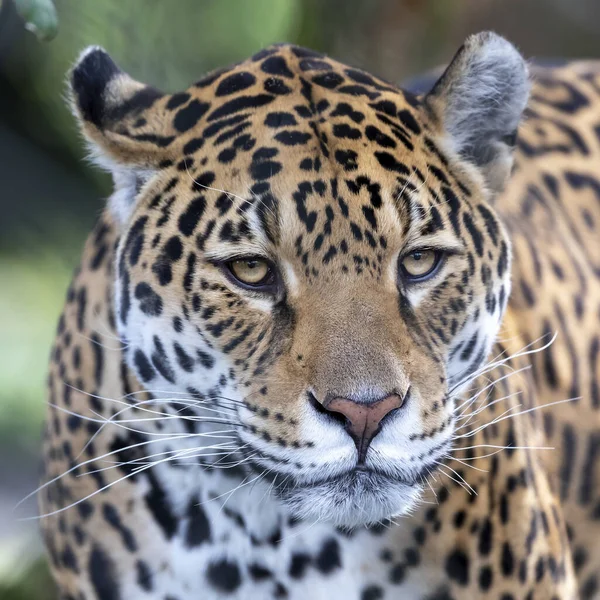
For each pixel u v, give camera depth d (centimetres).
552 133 1125
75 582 912
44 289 1997
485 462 882
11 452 1727
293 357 760
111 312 887
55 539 923
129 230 820
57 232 2009
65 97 853
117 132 828
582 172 1126
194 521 887
